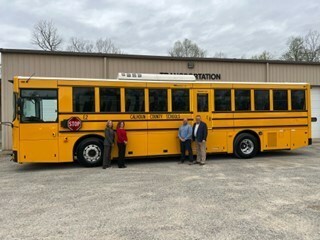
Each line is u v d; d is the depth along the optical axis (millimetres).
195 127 12188
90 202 7004
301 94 14000
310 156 14227
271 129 13547
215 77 19703
